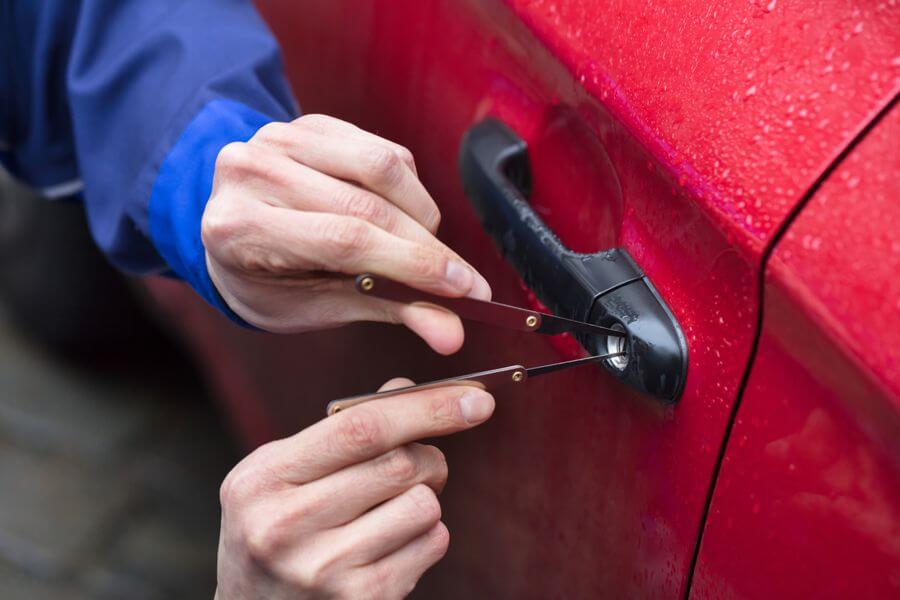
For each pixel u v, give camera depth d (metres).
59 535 1.82
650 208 0.76
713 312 0.70
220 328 1.59
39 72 1.20
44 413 2.05
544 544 0.95
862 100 0.63
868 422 0.60
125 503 1.88
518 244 0.87
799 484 0.65
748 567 0.69
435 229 0.79
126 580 1.75
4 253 2.00
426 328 0.74
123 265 1.17
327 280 0.79
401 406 0.75
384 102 1.10
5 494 1.89
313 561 0.76
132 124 1.04
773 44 0.69
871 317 0.59
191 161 0.97
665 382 0.73
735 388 0.69
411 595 1.27
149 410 2.07
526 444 0.95
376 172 0.74
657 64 0.76
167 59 1.05
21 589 1.72
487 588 1.08
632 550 0.82
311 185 0.75
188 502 1.89
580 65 0.82
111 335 2.08
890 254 0.59
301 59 1.26
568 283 0.81
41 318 2.05
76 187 1.32
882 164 0.61
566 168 0.87
